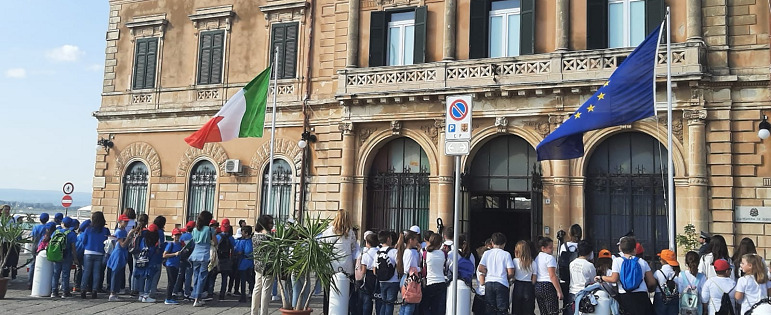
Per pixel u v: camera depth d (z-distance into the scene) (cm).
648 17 1841
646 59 1472
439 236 1058
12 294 1420
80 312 1205
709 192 1725
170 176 2434
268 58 2339
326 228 1061
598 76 1811
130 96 2541
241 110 1961
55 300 1344
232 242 1429
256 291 1130
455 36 2045
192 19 2462
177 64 2481
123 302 1344
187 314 1223
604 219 1864
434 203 2009
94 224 1388
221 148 2373
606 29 1892
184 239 1368
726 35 1755
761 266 884
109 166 2545
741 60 1741
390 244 1095
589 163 1908
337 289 1009
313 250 962
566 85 1819
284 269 987
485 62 1950
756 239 1675
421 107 2028
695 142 1727
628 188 1845
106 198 2525
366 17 2191
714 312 930
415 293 1010
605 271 968
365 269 1086
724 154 1716
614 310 914
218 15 2416
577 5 1916
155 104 2484
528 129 1906
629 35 1880
